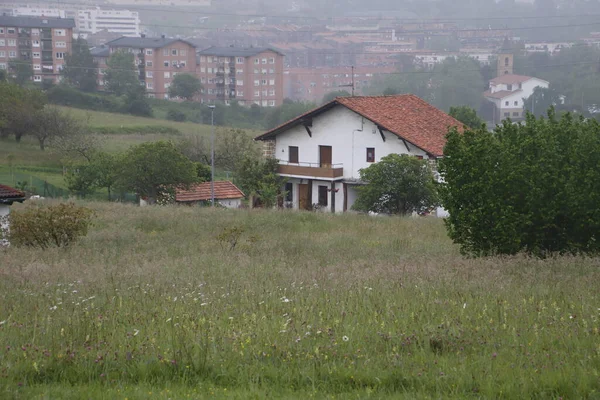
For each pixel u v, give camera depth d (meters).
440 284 20.75
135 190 71.62
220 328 15.49
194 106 190.88
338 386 12.37
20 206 56.25
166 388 12.27
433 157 67.88
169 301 19.22
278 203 79.19
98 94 193.00
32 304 19.05
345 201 75.56
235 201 77.62
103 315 17.17
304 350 13.95
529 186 27.12
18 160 98.94
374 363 13.19
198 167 81.06
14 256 31.92
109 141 121.38
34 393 12.07
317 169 75.38
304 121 76.62
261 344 14.38
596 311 16.62
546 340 14.54
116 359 13.61
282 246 37.03
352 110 73.12
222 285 22.36
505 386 11.84
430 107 79.50
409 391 11.99
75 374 13.04
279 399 11.63
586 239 27.45
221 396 11.80
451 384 12.16
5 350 14.16
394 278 22.55
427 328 15.21
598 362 12.91
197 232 44.78
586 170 26.77
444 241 40.34
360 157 74.31
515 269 23.62
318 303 18.19
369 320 16.06
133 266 28.66
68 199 66.69
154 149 70.62
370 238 42.19
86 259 31.84
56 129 108.69
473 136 28.84
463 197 28.52
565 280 21.34
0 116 109.94
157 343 14.54
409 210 61.81
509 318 16.31
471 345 14.42
